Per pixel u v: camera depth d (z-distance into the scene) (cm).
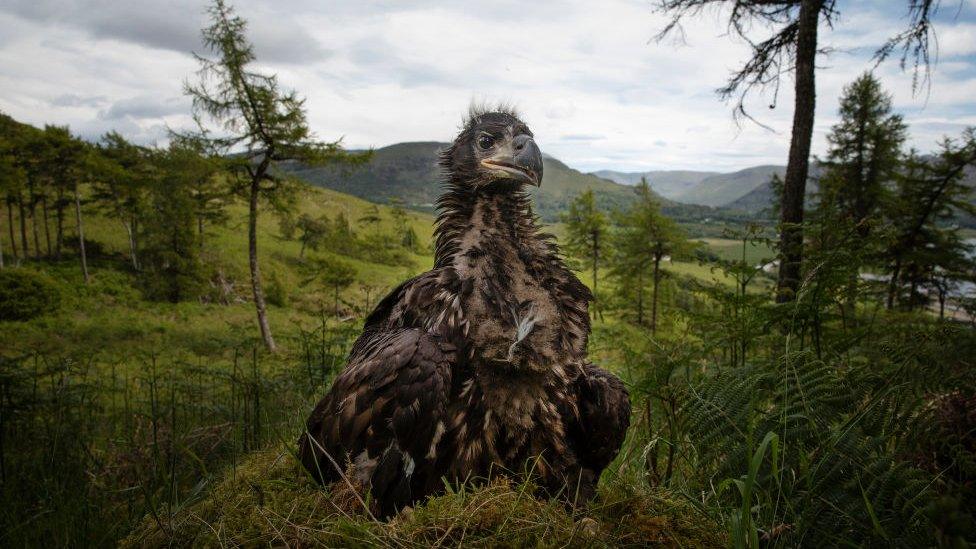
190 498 246
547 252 262
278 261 6888
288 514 193
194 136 2511
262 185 2767
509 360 225
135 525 261
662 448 313
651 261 2970
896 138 2270
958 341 236
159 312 4388
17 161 5650
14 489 362
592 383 270
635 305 2109
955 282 966
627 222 3167
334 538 170
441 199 284
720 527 188
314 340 601
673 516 190
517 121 288
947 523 111
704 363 338
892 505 156
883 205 1731
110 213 6253
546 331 236
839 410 211
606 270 3625
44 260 6050
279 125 2495
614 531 177
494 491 189
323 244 8150
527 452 231
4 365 508
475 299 236
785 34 1012
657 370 297
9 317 3547
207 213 5044
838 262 312
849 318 389
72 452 426
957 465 188
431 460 221
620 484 215
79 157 5641
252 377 570
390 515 215
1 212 7375
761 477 198
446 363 223
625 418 272
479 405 228
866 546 153
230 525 194
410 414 214
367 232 10450
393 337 237
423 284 251
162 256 5050
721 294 386
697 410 241
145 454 402
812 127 885
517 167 264
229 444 415
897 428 210
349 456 219
